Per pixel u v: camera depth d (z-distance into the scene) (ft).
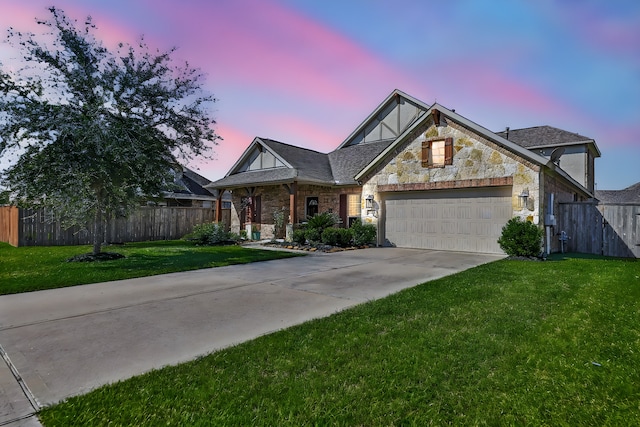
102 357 11.50
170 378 9.88
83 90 31.40
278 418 8.07
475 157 38.75
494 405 8.55
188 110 36.17
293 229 50.49
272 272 27.27
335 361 10.88
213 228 50.85
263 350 11.71
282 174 53.62
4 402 8.87
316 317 15.66
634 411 8.20
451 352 11.50
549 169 35.73
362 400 8.80
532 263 30.48
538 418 8.03
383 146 63.00
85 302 18.26
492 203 38.47
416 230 44.21
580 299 17.80
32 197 30.94
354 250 42.65
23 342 12.78
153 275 25.85
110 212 38.04
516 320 14.58
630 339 12.42
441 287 20.72
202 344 12.60
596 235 41.01
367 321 14.64
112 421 7.95
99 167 30.45
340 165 61.57
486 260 33.50
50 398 9.04
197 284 22.75
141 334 13.61
